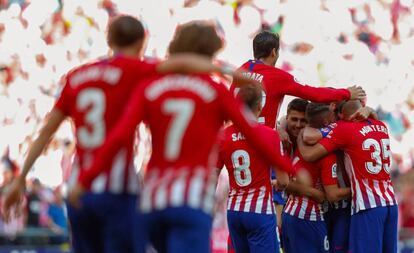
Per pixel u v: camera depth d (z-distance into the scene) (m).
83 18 35.22
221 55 34.50
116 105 14.88
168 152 14.02
